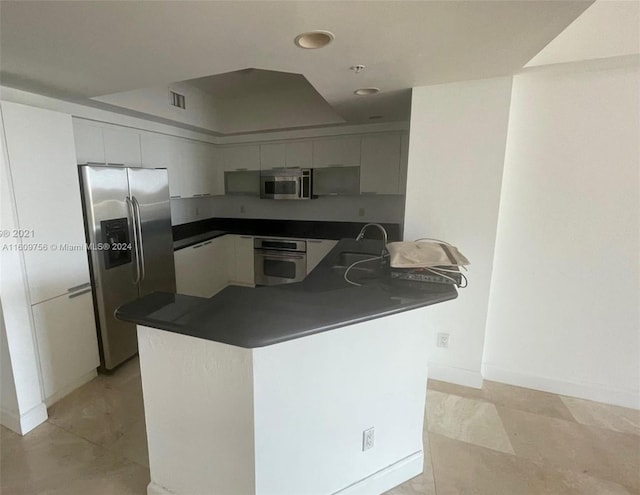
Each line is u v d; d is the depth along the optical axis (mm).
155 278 3045
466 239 2264
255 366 1184
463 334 2400
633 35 1781
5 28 1387
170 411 1394
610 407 2234
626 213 2059
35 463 1772
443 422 2082
